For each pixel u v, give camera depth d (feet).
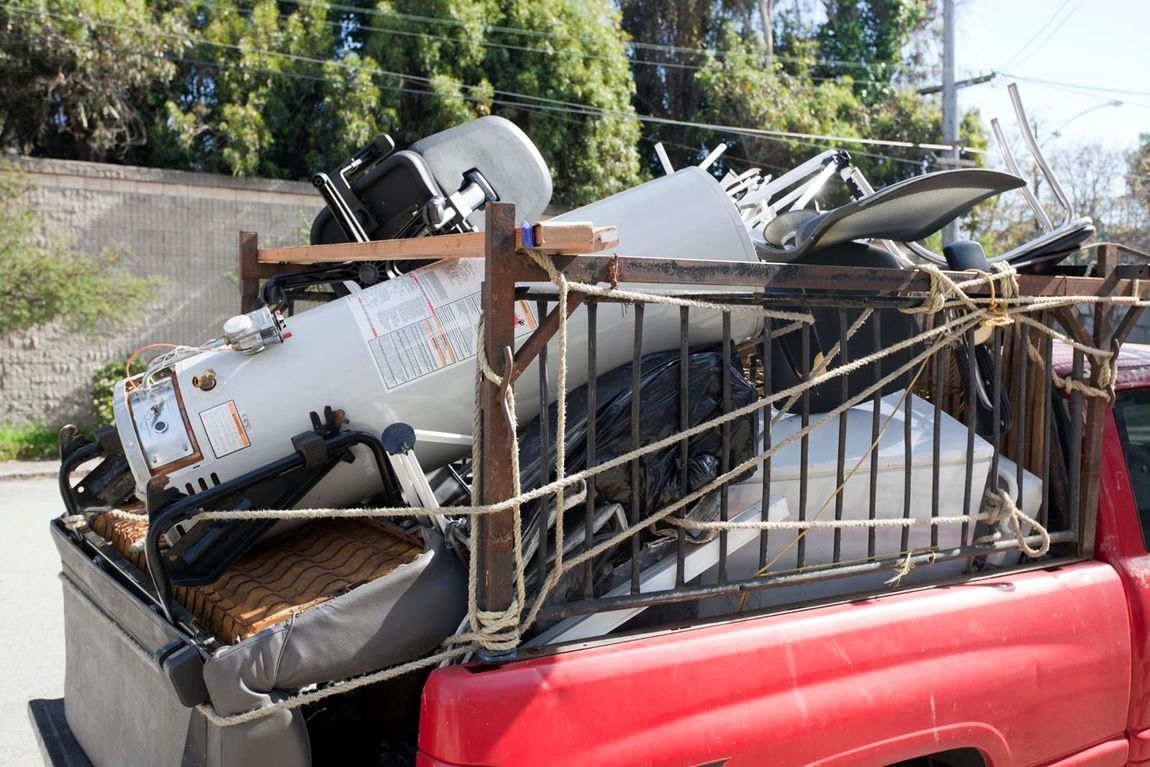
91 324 39.04
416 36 46.93
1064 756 8.07
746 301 6.87
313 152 47.39
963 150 52.70
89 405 41.83
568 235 5.69
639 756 6.10
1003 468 8.72
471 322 7.63
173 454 7.09
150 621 6.72
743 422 7.33
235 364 7.37
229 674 5.63
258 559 7.54
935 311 7.45
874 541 7.67
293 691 5.99
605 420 7.06
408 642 6.23
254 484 6.88
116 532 8.35
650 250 7.77
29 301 38.42
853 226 8.13
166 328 42.73
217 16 46.42
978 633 7.54
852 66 60.49
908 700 7.11
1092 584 8.30
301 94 48.21
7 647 16.76
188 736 6.23
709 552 7.28
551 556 6.79
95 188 40.93
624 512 7.09
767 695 6.58
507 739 5.77
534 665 6.04
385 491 7.50
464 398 7.63
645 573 7.15
